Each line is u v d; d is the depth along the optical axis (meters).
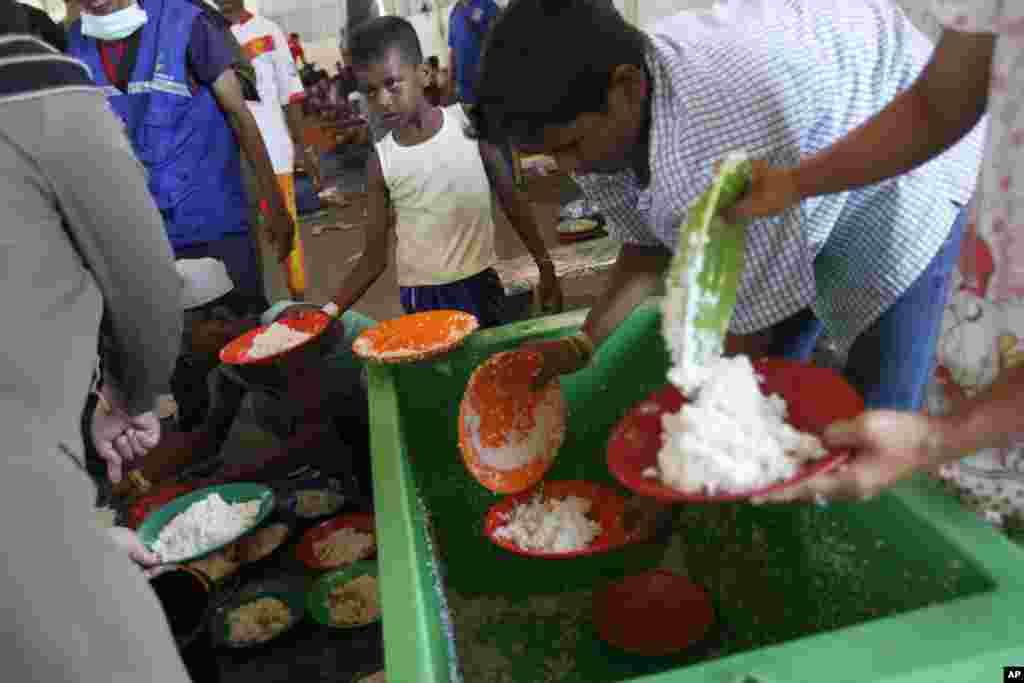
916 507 0.93
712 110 1.01
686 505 1.72
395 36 2.23
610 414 1.83
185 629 1.49
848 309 1.33
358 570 1.91
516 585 1.79
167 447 2.61
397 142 2.36
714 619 1.58
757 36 1.08
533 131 1.06
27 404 0.95
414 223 2.41
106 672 0.94
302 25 9.35
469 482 1.84
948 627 0.75
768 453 0.77
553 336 1.80
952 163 1.18
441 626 1.23
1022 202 0.85
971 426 0.67
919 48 1.18
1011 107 0.83
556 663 1.57
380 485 1.28
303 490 2.33
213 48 2.75
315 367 2.20
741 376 0.86
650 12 4.62
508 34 1.02
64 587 0.91
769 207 0.90
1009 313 0.91
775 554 1.32
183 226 2.87
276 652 1.75
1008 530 0.93
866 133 0.91
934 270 1.23
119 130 1.15
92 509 0.99
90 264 1.14
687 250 0.80
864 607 1.06
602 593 1.70
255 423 3.00
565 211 4.40
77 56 2.66
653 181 1.05
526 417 1.64
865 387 1.34
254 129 2.93
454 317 1.87
